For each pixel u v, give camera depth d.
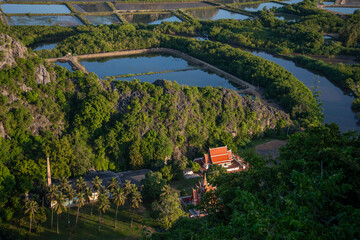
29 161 164.25
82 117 198.38
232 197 69.06
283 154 75.25
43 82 197.12
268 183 68.56
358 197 55.38
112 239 140.00
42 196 155.12
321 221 52.28
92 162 185.75
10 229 139.00
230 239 52.41
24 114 179.75
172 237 75.94
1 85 178.00
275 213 51.81
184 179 190.12
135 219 153.12
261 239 48.62
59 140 181.38
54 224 144.75
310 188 51.81
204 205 74.31
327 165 63.88
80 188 152.50
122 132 197.50
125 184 153.62
